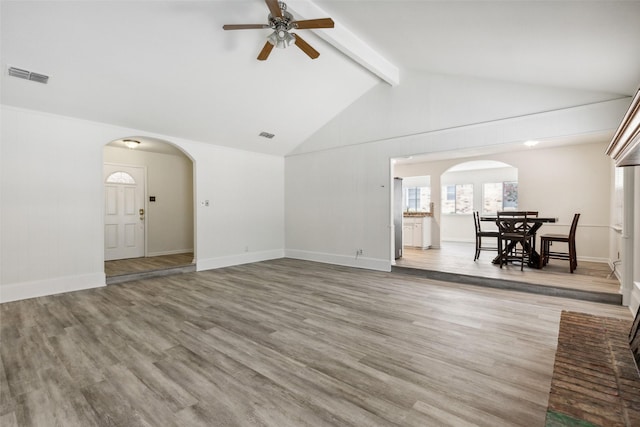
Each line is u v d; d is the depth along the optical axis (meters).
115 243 6.33
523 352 2.32
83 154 4.25
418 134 4.92
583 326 1.55
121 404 1.73
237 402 1.74
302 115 5.63
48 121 3.96
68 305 3.50
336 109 5.77
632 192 3.28
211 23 3.33
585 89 3.54
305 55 4.16
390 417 1.61
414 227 7.51
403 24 3.23
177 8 3.06
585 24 2.28
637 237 3.10
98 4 2.82
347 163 5.85
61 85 3.59
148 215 6.82
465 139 4.45
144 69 3.67
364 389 1.86
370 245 5.56
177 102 4.39
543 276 4.32
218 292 4.04
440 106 4.68
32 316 3.14
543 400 1.73
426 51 3.86
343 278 4.81
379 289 4.14
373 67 4.42
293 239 6.86
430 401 1.74
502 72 3.83
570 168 5.67
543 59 3.10
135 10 2.97
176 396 1.80
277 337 2.62
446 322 2.93
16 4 2.65
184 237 7.45
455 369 2.08
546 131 3.82
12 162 3.71
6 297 3.64
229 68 4.04
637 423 0.81
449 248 7.55
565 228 5.74
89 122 4.29
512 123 4.06
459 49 3.48
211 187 5.72
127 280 4.67
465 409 1.67
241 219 6.19
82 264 4.23
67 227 4.11
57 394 1.82
